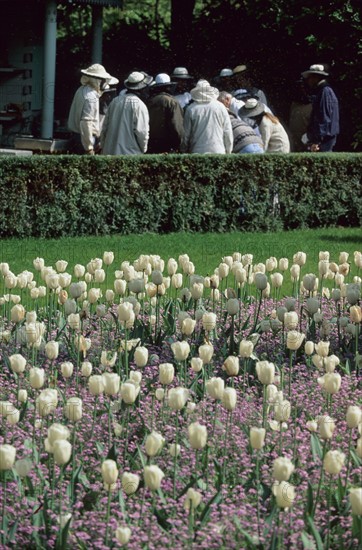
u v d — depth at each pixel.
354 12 24.27
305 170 17.28
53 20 22.81
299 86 20.62
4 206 15.64
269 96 26.22
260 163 16.91
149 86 17.53
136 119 16.73
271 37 26.06
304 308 8.58
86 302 8.16
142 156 16.23
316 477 5.17
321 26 24.91
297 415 6.27
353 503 3.98
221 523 4.53
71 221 15.92
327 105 19.02
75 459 5.29
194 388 6.58
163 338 7.83
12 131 25.16
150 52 28.31
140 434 5.90
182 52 27.77
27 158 15.61
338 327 7.93
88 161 15.91
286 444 5.71
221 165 16.66
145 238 15.63
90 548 4.36
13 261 12.80
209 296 9.32
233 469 5.28
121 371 6.96
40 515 4.59
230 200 16.81
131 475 4.28
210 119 16.92
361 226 17.84
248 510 4.78
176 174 16.42
